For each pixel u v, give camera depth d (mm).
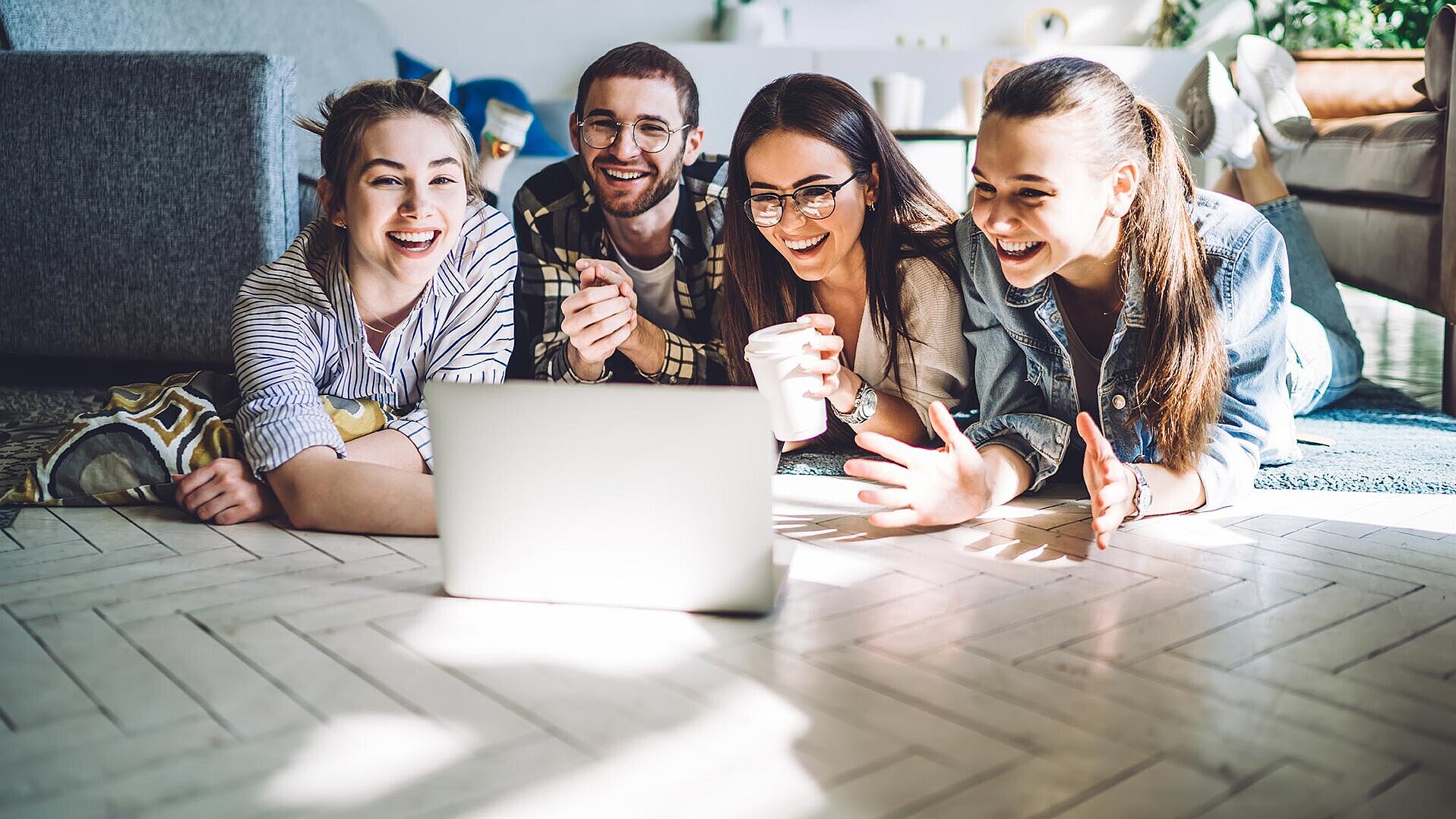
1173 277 1469
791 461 1865
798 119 1548
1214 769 883
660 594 1224
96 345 2494
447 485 1255
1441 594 1241
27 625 1206
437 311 1726
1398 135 2457
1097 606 1222
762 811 838
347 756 925
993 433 1635
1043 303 1536
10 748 942
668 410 1175
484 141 2582
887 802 845
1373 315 3602
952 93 4730
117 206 2416
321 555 1438
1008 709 987
